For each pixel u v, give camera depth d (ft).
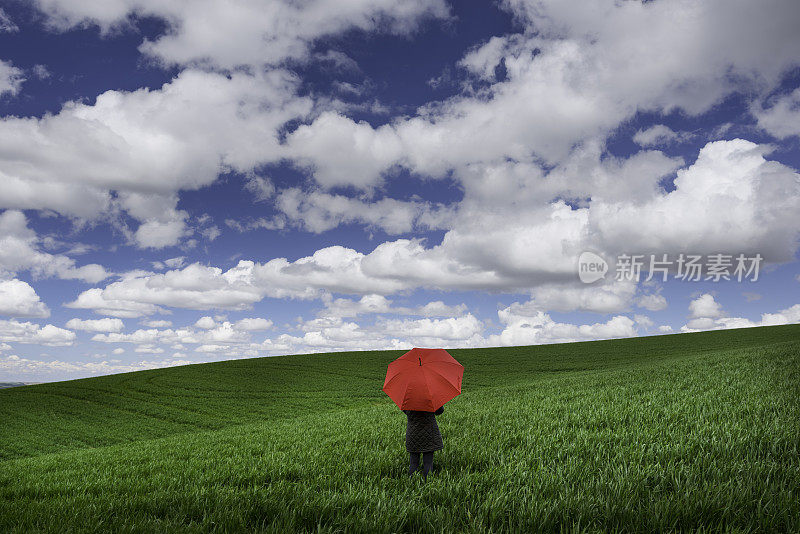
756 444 22.16
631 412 34.94
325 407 129.08
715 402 35.42
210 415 127.65
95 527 16.47
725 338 199.31
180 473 27.53
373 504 17.62
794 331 197.57
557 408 42.39
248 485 22.27
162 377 193.36
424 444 21.91
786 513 14.02
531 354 213.46
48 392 173.37
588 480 19.12
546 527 14.71
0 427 123.44
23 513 19.38
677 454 21.49
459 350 245.45
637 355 178.50
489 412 44.60
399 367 22.25
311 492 19.51
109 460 39.78
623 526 14.33
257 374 192.24
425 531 15.30
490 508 16.25
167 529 15.52
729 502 15.02
